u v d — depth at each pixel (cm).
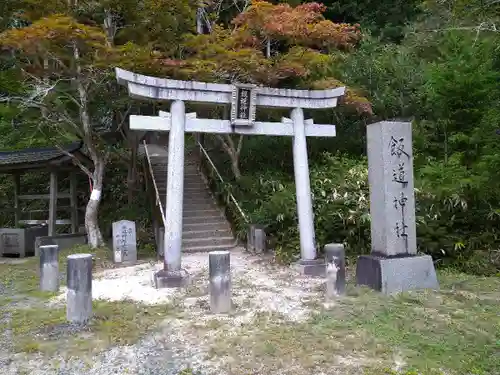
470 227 822
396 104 1197
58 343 450
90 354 422
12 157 1219
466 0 1005
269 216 1048
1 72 1019
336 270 608
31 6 918
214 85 745
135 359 411
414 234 664
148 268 852
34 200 1448
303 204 806
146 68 875
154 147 1866
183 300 607
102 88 1004
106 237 1216
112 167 1445
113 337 462
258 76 945
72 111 1162
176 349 432
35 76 964
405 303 572
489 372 377
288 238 973
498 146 827
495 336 454
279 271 806
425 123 1118
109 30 977
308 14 988
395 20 1709
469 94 927
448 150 1027
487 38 1005
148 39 998
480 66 950
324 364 391
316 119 1260
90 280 527
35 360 412
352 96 1019
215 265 548
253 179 1205
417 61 1304
